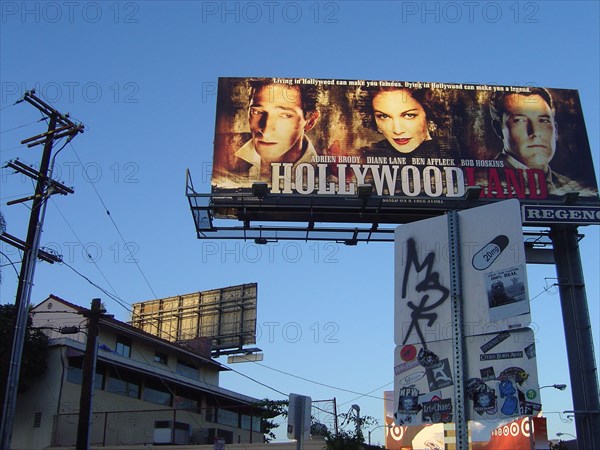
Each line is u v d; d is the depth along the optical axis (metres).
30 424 31.66
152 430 36.03
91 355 23.61
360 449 23.73
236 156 19.95
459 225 6.93
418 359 6.66
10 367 20.19
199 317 47.78
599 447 16.61
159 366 38.81
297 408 11.85
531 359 6.10
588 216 18.41
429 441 27.70
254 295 46.19
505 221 6.64
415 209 19.03
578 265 18.44
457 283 6.68
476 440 24.94
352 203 18.98
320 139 20.23
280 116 20.48
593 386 17.23
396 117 20.61
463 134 20.47
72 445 31.17
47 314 37.28
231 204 18.88
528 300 6.25
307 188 19.58
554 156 20.33
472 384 6.29
